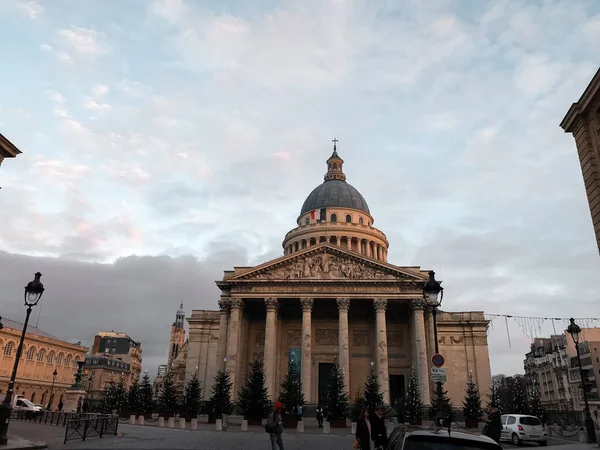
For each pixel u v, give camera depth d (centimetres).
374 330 9038
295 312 9306
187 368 9794
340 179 15262
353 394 8594
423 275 8212
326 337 9025
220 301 8719
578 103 3350
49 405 10075
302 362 7894
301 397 6544
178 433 4588
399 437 1317
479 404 7069
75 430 3491
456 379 9362
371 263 8412
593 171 3234
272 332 8150
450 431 1280
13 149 3562
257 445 3497
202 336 10044
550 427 6222
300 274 8406
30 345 13025
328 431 5366
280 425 2583
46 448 2862
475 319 9756
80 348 15538
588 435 4088
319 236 12488
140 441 3538
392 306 8881
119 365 18100
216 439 3909
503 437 4541
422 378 7669
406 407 6775
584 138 3334
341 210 13538
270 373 7925
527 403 7662
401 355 8862
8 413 2714
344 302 8156
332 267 8438
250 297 8375
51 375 13988
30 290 2980
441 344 9631
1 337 11725
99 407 9081
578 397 12975
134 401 7412
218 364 8381
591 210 3256
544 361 15675
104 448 2964
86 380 15625
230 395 7569
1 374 11681
